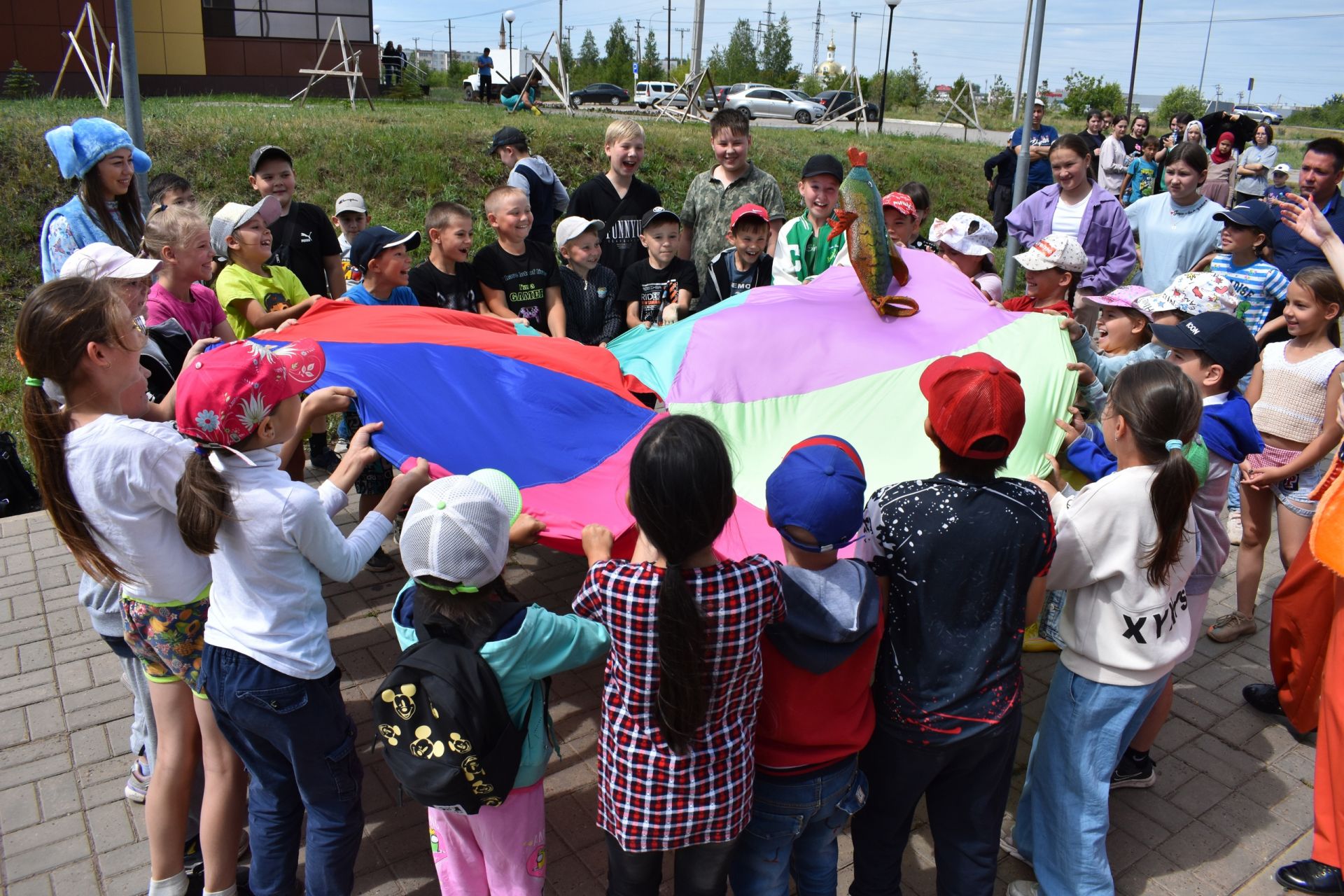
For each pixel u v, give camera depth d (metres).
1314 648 3.80
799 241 5.53
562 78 22.86
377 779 3.69
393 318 4.02
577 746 3.92
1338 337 4.77
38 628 4.60
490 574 2.44
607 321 5.70
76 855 3.29
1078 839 2.99
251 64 22.52
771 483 2.39
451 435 3.26
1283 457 4.46
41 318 2.53
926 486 2.55
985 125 38.69
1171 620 2.88
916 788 2.66
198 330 4.02
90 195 4.32
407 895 3.14
